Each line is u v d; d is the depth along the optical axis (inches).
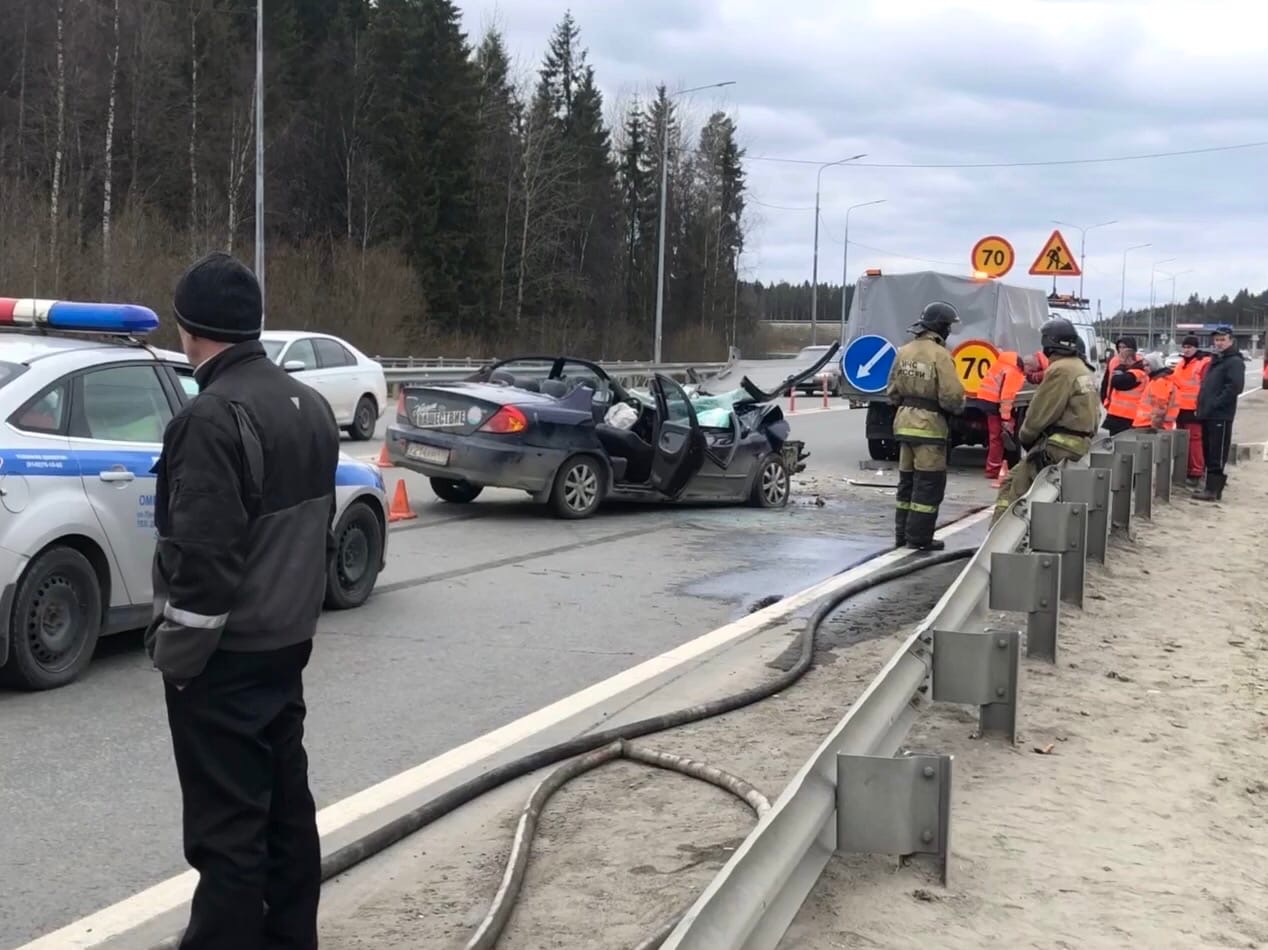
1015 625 315.9
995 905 158.1
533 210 2802.7
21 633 241.4
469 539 456.4
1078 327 1096.8
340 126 2477.9
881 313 761.0
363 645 299.4
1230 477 754.2
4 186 1648.6
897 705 185.2
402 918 160.1
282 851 133.6
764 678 281.6
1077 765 215.9
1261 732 244.8
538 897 165.0
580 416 504.7
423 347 2325.3
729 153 3727.9
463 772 215.2
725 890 121.8
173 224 1977.1
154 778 205.9
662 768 217.5
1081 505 343.6
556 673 281.6
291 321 2079.2
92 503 254.1
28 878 167.8
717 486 555.5
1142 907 161.3
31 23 1855.3
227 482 119.6
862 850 158.9
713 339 3447.3
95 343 273.3
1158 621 342.6
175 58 2055.9
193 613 118.4
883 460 780.6
